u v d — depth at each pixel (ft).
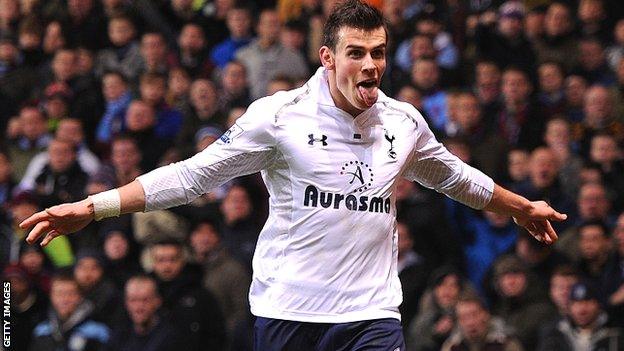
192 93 71.00
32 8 86.17
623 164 63.31
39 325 57.88
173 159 66.39
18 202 64.08
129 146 67.05
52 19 83.76
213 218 60.54
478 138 65.87
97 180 66.59
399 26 76.59
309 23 79.10
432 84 71.00
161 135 70.69
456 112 67.15
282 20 81.56
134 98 74.79
